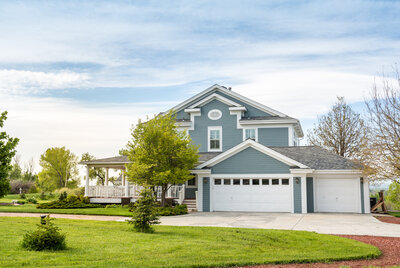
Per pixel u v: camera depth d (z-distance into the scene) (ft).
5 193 56.49
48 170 188.03
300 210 78.69
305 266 33.01
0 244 37.42
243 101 102.47
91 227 51.90
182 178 79.05
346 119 145.59
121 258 33.47
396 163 70.08
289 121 95.71
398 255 38.01
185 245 39.96
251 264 33.17
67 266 29.94
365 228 56.18
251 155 83.41
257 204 82.28
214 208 84.43
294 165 80.23
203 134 101.14
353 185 81.51
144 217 48.57
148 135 80.18
